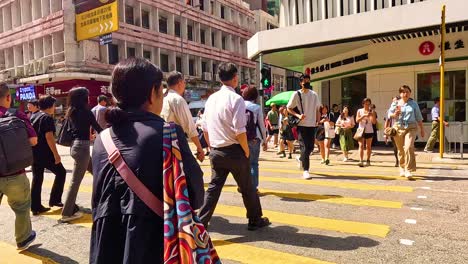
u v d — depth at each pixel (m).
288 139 12.75
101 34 22.09
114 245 1.76
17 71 34.34
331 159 12.14
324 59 19.06
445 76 14.53
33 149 5.97
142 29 35.97
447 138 13.14
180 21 41.53
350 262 3.86
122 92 1.90
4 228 5.46
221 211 5.95
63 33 31.05
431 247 4.20
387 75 15.55
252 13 56.16
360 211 5.70
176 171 1.74
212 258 1.82
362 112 10.34
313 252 4.16
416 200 6.26
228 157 4.43
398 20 11.95
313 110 8.12
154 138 1.79
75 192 5.55
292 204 6.23
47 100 6.01
